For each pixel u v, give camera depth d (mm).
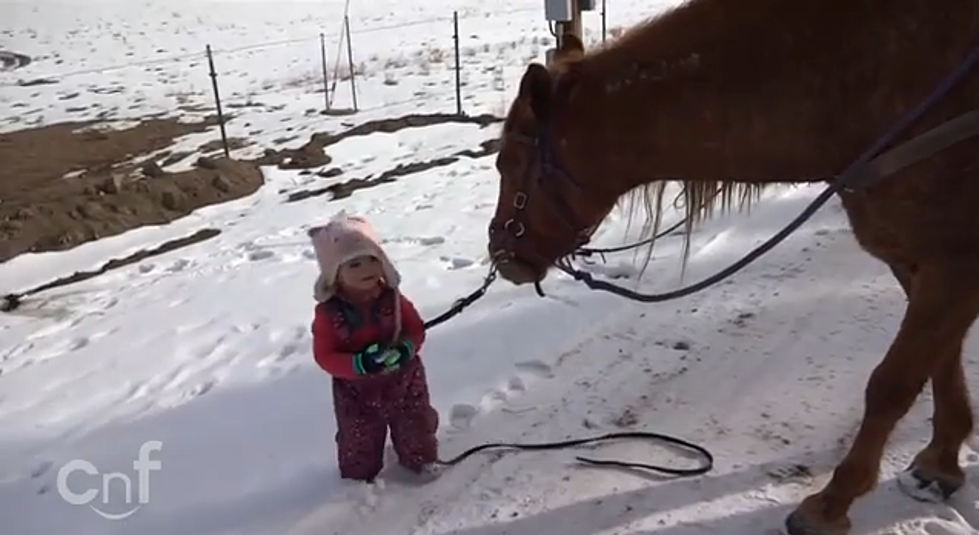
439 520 3219
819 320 4629
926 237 2494
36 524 3422
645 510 3182
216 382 4609
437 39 21438
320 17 27531
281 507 3355
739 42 2574
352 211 7941
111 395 4602
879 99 2439
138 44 23891
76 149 11680
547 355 4496
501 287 5551
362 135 11398
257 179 9680
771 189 7160
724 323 4703
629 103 2678
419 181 8945
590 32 17547
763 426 3680
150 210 8711
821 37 2480
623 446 3613
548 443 3682
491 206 7727
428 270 6055
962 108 2324
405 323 3180
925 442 3449
